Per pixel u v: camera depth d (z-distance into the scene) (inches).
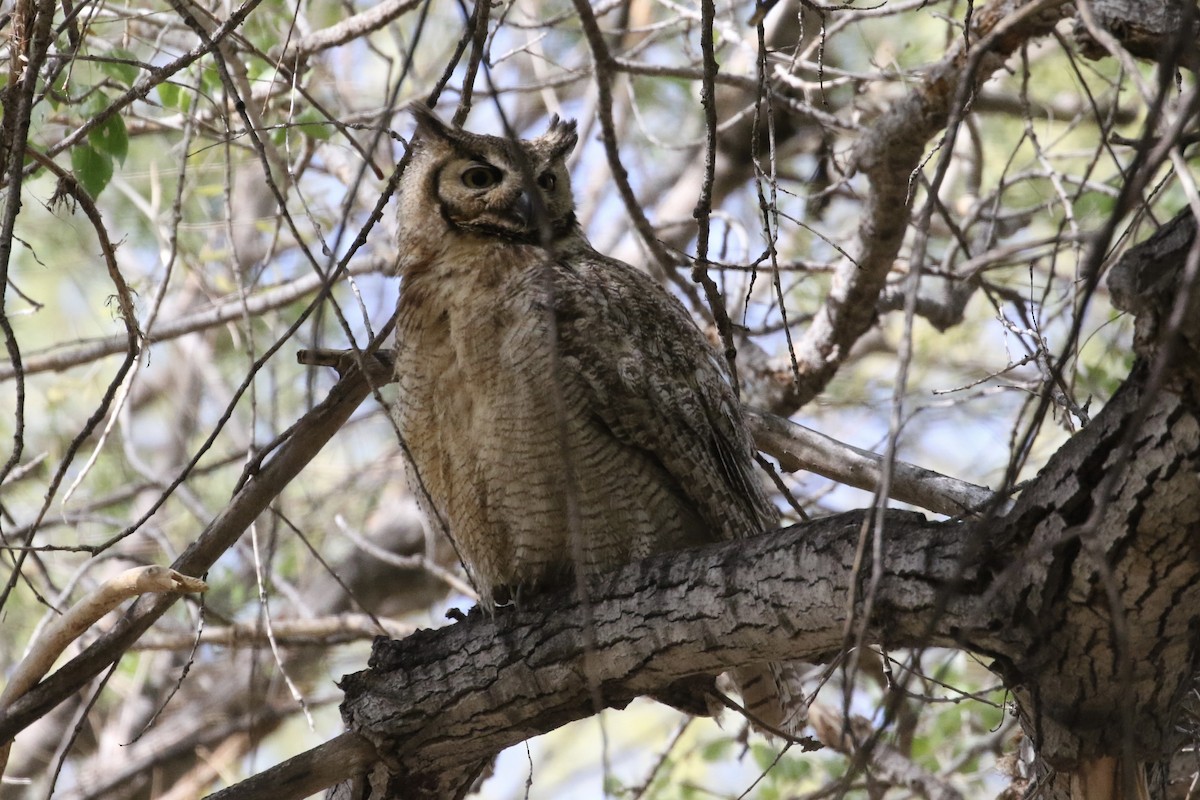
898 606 250.4
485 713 322.3
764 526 397.7
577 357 357.1
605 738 422.3
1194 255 170.7
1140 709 248.7
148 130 521.7
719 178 709.9
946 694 520.7
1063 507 228.2
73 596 627.2
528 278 365.1
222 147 510.3
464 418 362.6
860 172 473.4
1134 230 278.1
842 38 625.0
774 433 394.6
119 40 478.0
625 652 303.0
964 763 505.4
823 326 519.2
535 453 355.6
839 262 519.8
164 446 751.1
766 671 371.9
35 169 374.3
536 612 321.1
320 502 711.1
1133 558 221.9
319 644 554.6
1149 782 276.5
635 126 746.2
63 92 398.0
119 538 294.5
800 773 517.0
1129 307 211.3
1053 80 653.9
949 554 245.4
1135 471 217.3
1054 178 434.9
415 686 329.4
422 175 406.9
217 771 662.5
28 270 663.1
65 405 650.2
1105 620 231.1
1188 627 231.5
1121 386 227.5
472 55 287.3
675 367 374.0
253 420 352.8
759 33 281.0
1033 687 248.7
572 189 423.8
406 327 372.5
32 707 329.7
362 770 332.2
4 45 383.9
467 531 374.9
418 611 780.0
